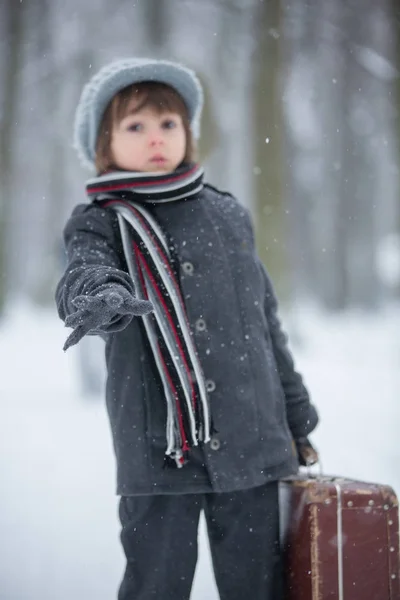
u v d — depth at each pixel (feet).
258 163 50.01
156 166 11.18
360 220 119.85
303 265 119.55
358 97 68.39
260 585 10.66
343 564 10.19
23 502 19.81
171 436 10.01
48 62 62.28
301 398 11.38
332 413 31.89
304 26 52.95
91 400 35.81
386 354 55.62
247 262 11.00
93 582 14.60
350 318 96.32
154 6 57.88
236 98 63.93
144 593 10.40
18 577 14.87
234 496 10.61
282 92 51.06
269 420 10.55
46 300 115.24
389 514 10.36
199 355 10.34
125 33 61.16
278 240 50.80
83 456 24.80
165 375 10.10
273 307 11.52
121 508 10.73
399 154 44.70
